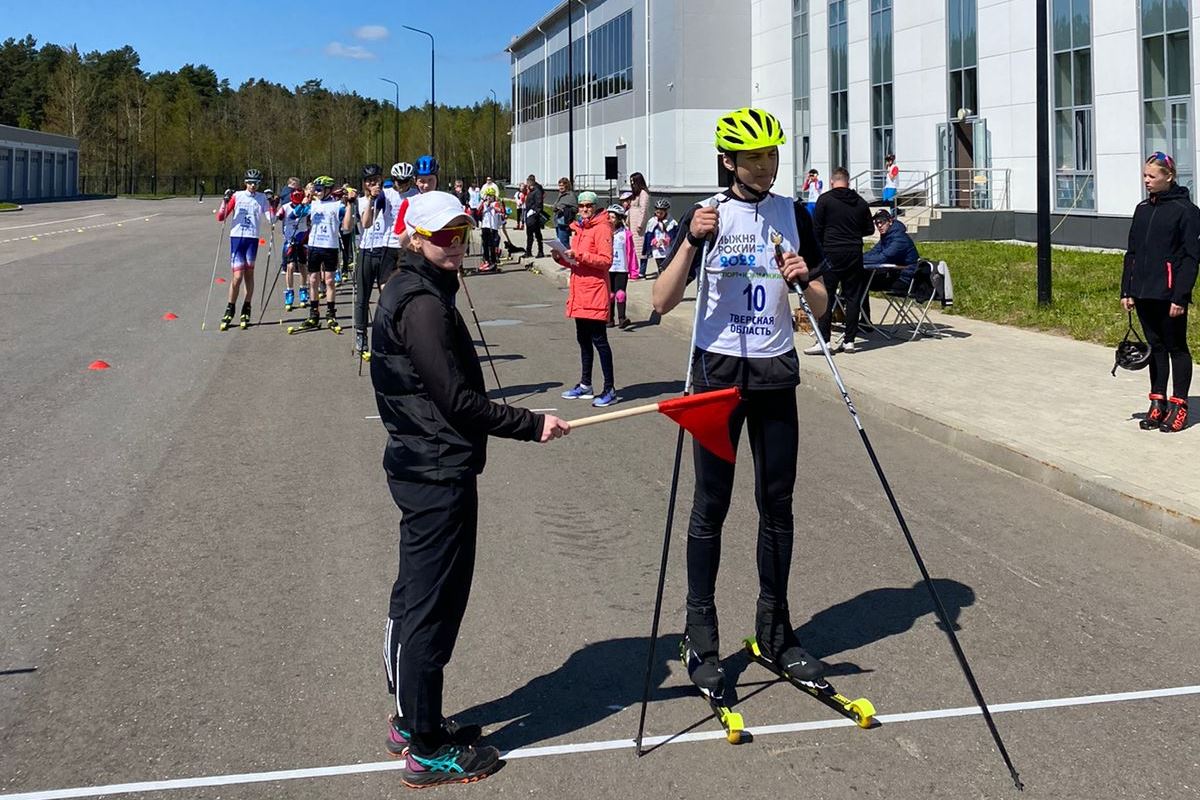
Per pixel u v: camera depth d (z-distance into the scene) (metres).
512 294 20.52
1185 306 7.68
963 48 30.05
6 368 11.66
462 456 3.55
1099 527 6.33
